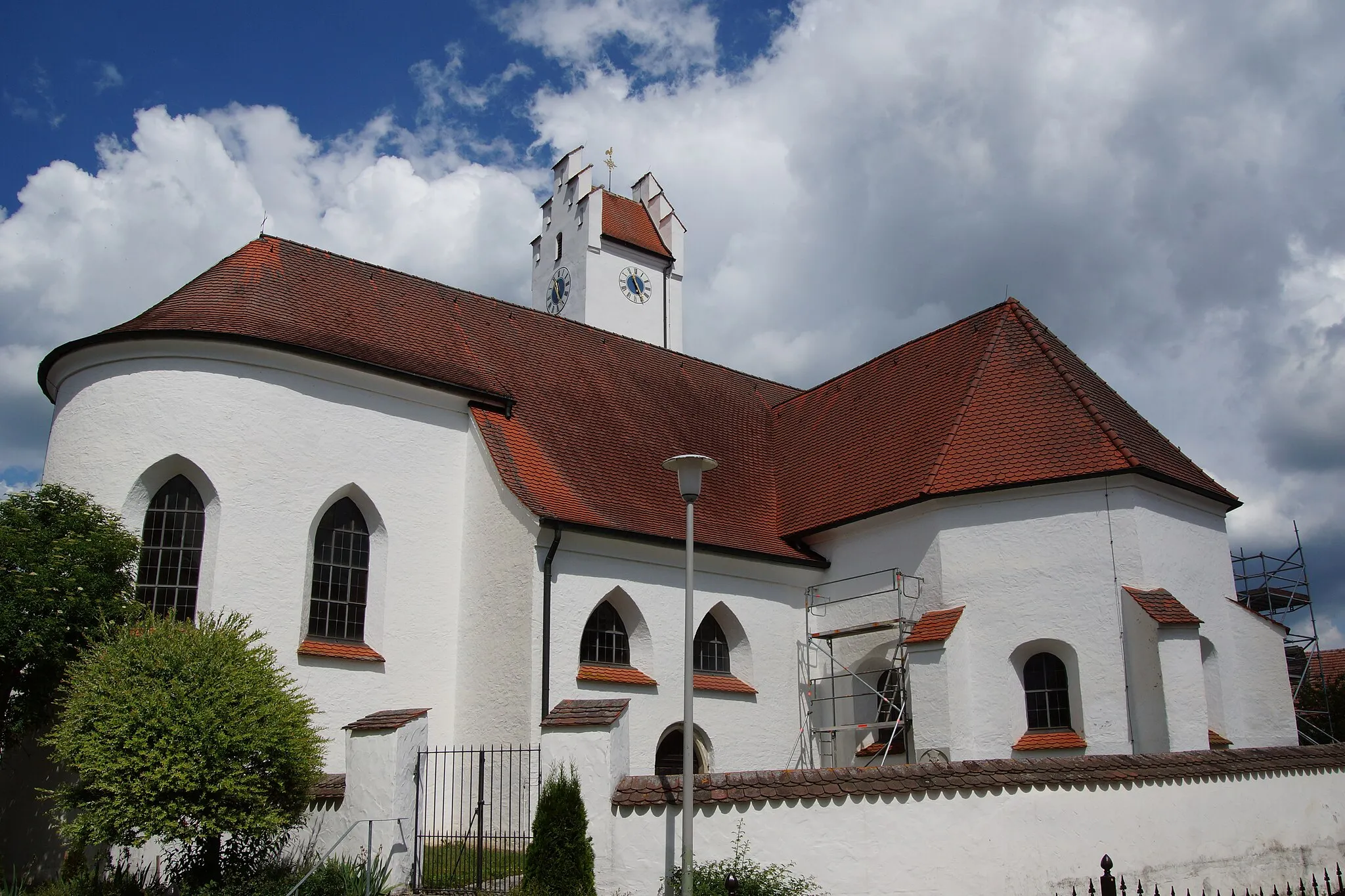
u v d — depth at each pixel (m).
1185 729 20.02
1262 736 23.50
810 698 25.77
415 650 22.03
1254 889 17.28
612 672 22.05
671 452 27.81
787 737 25.05
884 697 23.45
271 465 20.89
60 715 15.96
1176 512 23.11
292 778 15.23
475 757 21.36
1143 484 22.20
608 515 23.03
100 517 18.98
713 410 31.62
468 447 24.03
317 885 14.36
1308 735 29.22
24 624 16.77
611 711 15.29
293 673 20.22
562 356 28.84
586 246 42.81
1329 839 18.77
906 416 27.34
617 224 44.41
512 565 21.81
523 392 26.02
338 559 21.86
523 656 20.91
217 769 14.28
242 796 14.34
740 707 24.19
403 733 16.25
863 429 28.59
